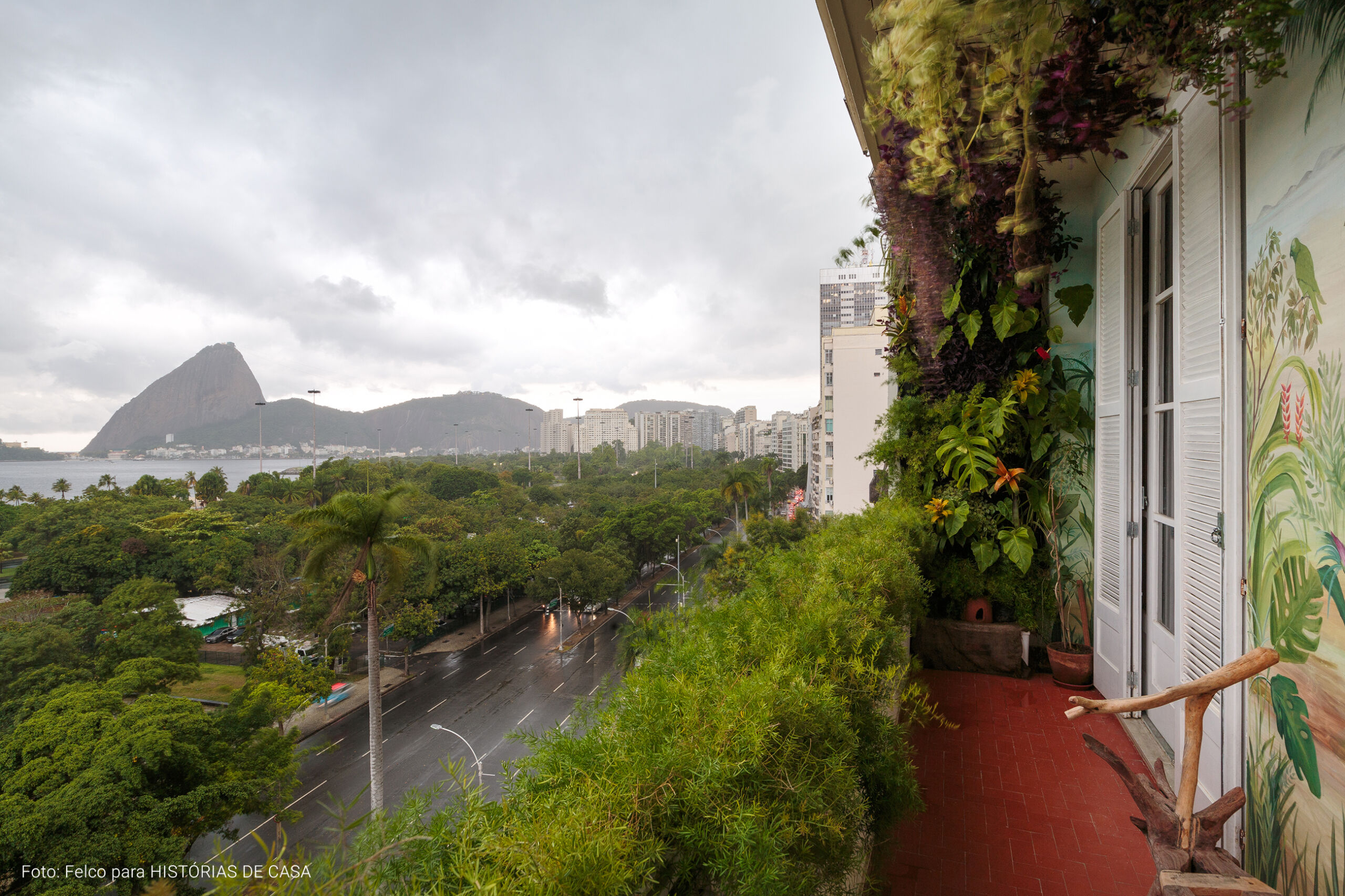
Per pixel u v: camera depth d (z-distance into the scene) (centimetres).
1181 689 141
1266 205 203
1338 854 167
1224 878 132
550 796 101
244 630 2627
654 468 9550
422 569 2798
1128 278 396
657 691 139
